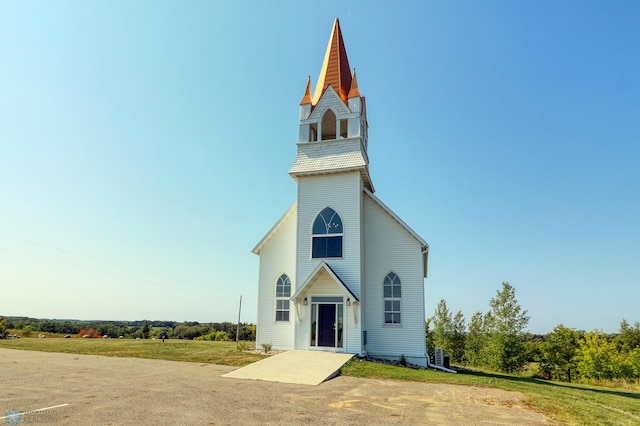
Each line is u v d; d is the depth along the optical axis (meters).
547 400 11.91
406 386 13.46
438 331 43.09
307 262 22.17
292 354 19.16
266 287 23.62
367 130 26.23
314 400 10.55
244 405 9.66
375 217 23.53
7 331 40.62
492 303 37.22
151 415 8.42
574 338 44.44
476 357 40.53
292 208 24.16
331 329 21.23
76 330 67.19
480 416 9.47
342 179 22.67
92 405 9.14
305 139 24.00
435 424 8.55
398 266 22.62
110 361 17.03
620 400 14.34
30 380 12.15
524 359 35.88
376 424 8.38
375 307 22.39
